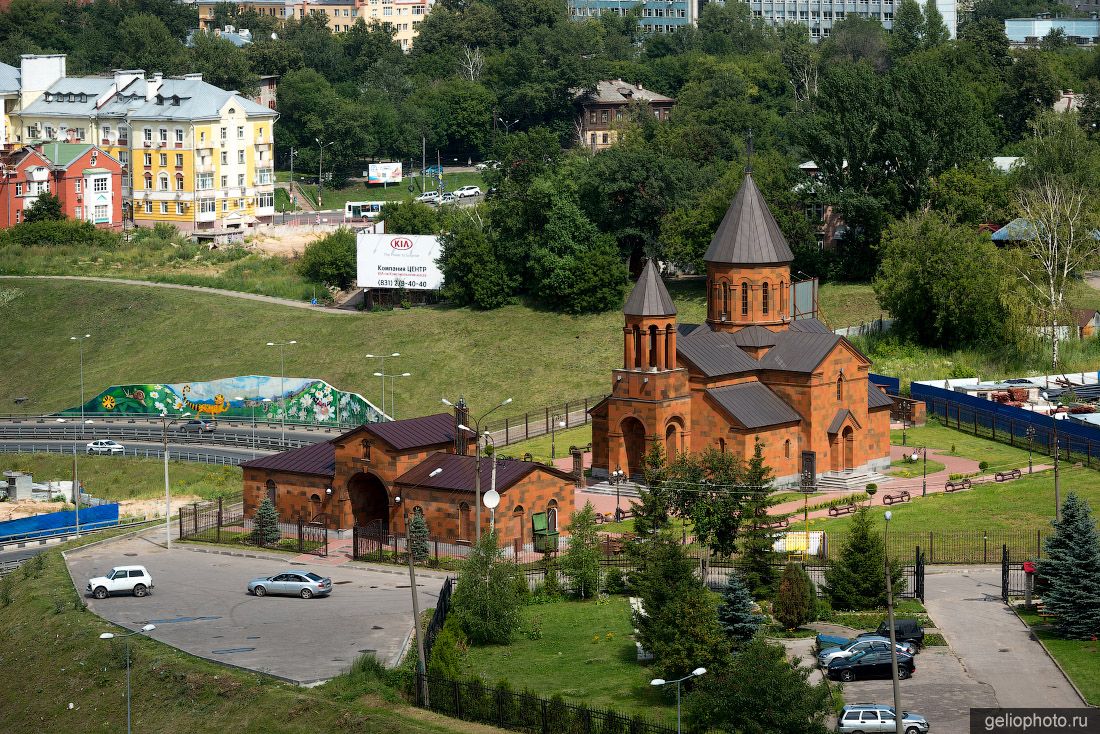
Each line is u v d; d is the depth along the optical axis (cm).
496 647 11938
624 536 13950
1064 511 11994
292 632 12550
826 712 9819
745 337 16900
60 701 12038
